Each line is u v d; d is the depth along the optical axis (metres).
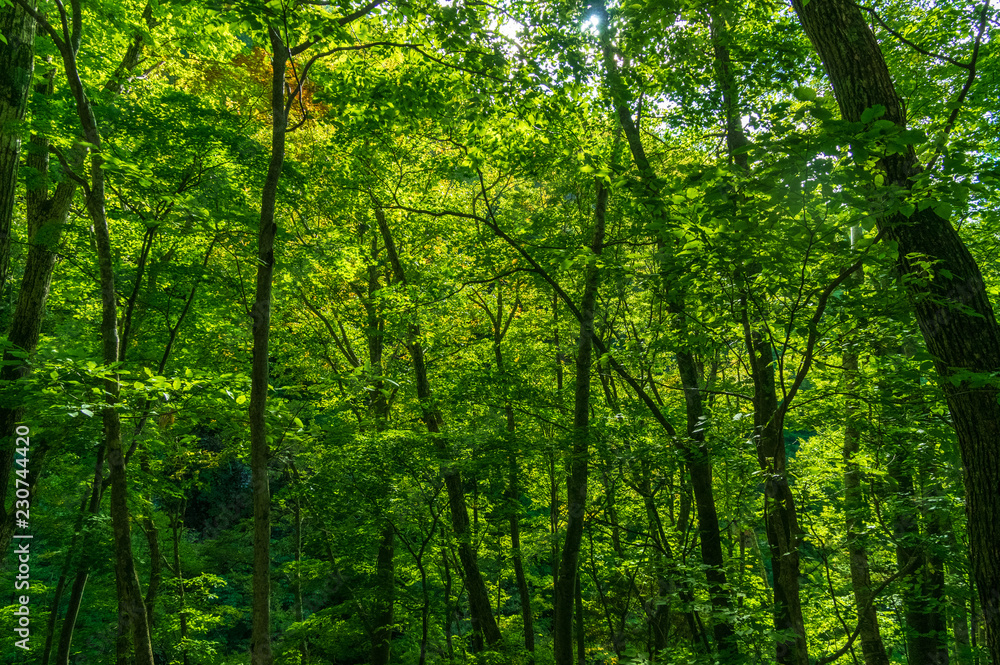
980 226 8.02
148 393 5.93
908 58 8.52
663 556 8.29
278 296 11.30
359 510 9.76
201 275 8.45
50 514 10.37
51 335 10.27
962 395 5.07
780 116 6.29
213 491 22.23
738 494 7.85
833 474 9.02
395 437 9.96
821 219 4.46
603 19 7.08
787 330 5.04
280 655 12.98
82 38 8.52
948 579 8.84
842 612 10.55
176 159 7.20
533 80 6.68
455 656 11.23
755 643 6.23
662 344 8.47
